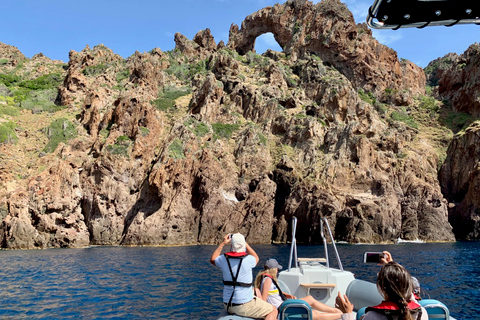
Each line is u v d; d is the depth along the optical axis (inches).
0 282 882.8
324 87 2760.8
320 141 2460.6
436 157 2476.6
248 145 2400.3
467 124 2625.5
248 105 2768.2
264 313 290.7
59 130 2532.0
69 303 671.1
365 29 3267.7
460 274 937.5
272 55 3408.0
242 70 3181.6
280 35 3494.1
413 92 3309.5
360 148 2257.6
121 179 2111.2
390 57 3243.1
